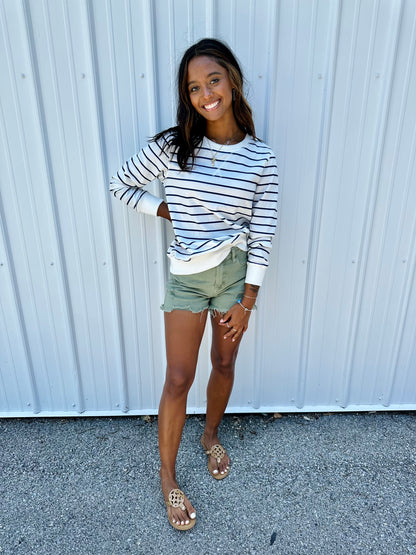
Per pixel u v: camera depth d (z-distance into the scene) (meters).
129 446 1.93
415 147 1.70
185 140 1.36
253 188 1.39
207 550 1.47
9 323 1.94
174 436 1.57
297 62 1.57
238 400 2.13
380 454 1.89
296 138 1.68
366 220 1.80
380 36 1.54
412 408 2.15
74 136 1.65
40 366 2.03
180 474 1.77
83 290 1.89
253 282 1.46
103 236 1.80
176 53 1.56
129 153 1.69
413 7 1.50
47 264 1.84
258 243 1.44
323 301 1.94
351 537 1.51
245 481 1.74
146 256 1.83
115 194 1.57
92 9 1.49
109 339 1.98
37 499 1.66
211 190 1.37
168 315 1.53
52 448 1.92
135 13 1.49
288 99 1.62
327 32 1.53
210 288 1.48
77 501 1.65
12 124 1.62
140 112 1.63
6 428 2.05
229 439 1.97
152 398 2.12
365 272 1.90
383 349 2.05
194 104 1.32
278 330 1.98
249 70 1.59
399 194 1.77
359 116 1.65
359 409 2.14
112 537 1.52
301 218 1.79
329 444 1.94
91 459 1.85
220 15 1.51
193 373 1.57
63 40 1.52
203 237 1.43
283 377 2.09
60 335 1.97
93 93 1.59
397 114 1.65
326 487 1.71
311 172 1.73
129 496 1.67
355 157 1.71
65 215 1.76
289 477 1.76
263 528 1.55
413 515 1.60
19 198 1.73
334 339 2.02
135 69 1.57
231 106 1.38
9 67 1.54
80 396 2.09
